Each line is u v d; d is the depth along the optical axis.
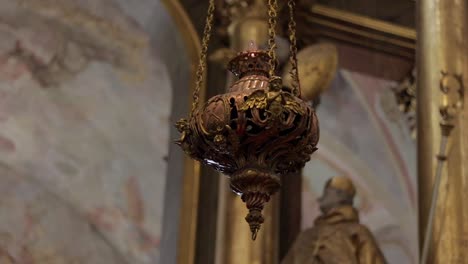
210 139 3.70
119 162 9.57
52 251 9.42
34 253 9.38
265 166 3.70
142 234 9.51
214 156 3.79
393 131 8.89
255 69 3.84
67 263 9.43
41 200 9.52
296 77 4.00
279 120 3.60
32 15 9.27
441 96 6.00
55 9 9.20
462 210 5.73
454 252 5.62
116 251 9.52
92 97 9.52
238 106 3.64
